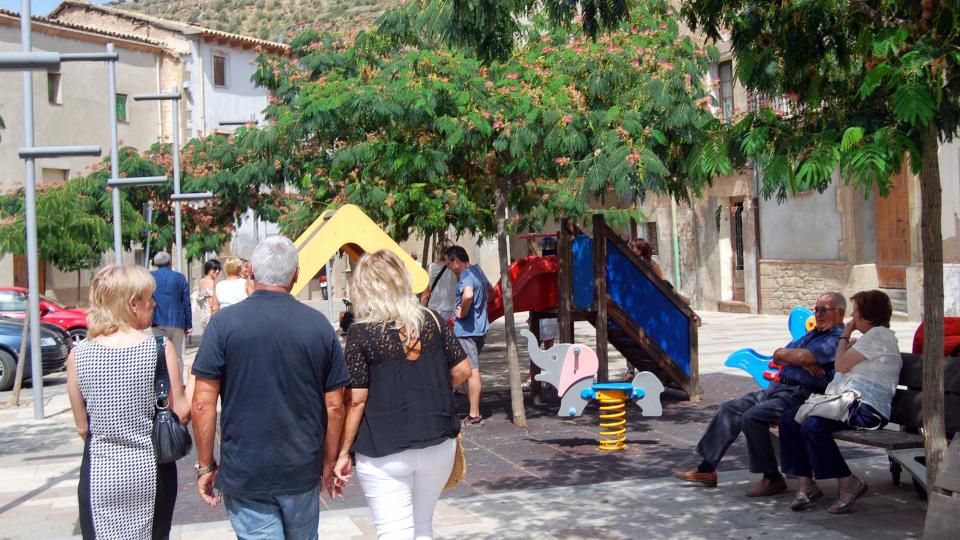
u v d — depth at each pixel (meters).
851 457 8.41
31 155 12.69
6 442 11.20
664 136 10.17
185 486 8.23
